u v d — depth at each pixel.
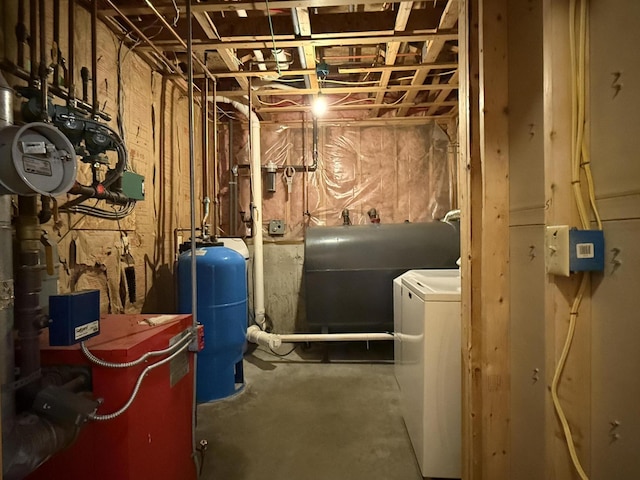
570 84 0.86
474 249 1.34
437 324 1.60
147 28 2.12
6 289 0.87
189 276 2.38
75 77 1.78
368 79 3.26
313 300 3.07
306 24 2.12
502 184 1.24
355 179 3.82
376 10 2.26
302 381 2.66
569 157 0.86
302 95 3.70
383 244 3.10
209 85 3.14
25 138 0.88
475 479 1.33
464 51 1.39
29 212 1.03
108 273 2.05
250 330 3.20
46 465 1.04
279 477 1.63
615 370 0.78
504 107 1.24
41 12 1.39
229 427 2.04
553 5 0.87
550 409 0.89
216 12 2.29
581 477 0.83
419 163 3.81
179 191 3.00
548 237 0.88
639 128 0.71
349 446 1.86
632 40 0.72
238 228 3.74
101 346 1.07
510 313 1.25
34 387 0.99
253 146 3.42
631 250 0.73
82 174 1.82
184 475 1.41
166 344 1.27
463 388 1.43
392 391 2.49
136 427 1.09
